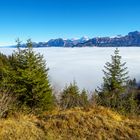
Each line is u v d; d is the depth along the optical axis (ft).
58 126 35.60
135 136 35.53
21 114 39.45
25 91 99.86
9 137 31.86
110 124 37.29
